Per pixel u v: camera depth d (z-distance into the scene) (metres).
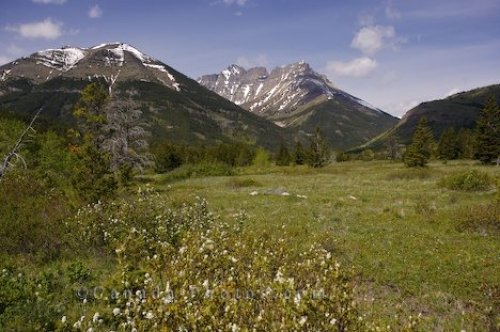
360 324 5.63
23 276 9.90
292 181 42.38
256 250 8.88
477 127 67.75
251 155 88.94
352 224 17.45
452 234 15.46
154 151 85.69
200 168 58.19
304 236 15.17
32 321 7.37
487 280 10.45
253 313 5.39
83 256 11.93
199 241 7.97
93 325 7.01
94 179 20.12
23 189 14.64
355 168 71.94
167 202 18.31
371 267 11.71
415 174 43.78
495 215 16.17
